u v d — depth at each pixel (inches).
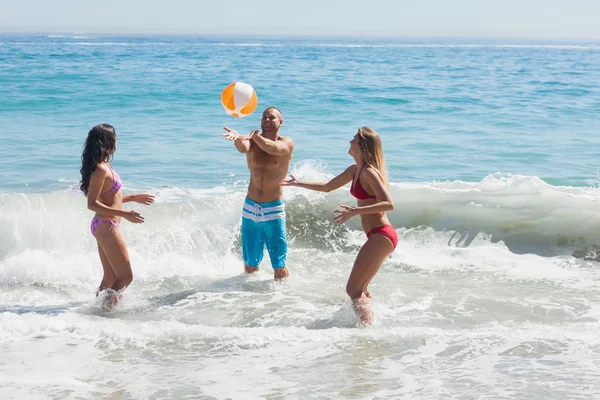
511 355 205.0
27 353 204.7
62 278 288.0
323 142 597.3
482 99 966.4
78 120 690.8
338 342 215.3
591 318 241.1
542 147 595.5
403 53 3646.7
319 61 2237.9
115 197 248.7
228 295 267.6
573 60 2906.0
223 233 331.6
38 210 338.0
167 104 829.8
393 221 348.2
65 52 2630.4
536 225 339.6
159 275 296.0
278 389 181.8
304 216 352.2
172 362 199.8
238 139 258.5
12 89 940.6
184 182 445.4
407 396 177.3
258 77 1318.9
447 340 216.7
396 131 671.8
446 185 387.5
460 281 286.8
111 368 195.0
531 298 263.7
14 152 519.8
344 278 293.1
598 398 175.5
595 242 327.3
